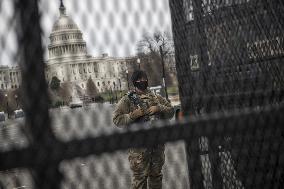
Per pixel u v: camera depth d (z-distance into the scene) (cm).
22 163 109
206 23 268
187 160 240
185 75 257
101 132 118
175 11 270
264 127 133
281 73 247
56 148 111
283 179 214
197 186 234
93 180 164
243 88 244
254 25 255
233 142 215
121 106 416
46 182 114
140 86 417
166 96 263
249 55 254
